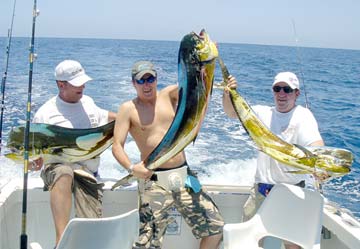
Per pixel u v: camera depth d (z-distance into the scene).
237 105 3.23
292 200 3.15
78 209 3.42
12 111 11.62
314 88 20.20
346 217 3.34
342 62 40.41
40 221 3.66
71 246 2.34
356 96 18.22
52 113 3.55
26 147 2.82
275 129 3.48
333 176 3.20
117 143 3.37
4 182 3.72
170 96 3.53
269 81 20.62
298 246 3.28
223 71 3.25
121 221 2.45
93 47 48.59
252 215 3.54
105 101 13.66
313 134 3.38
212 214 3.40
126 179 3.33
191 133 3.07
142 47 52.31
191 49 2.95
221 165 8.15
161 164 3.20
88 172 3.54
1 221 3.28
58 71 3.49
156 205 3.49
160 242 3.47
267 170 3.48
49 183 3.34
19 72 20.36
